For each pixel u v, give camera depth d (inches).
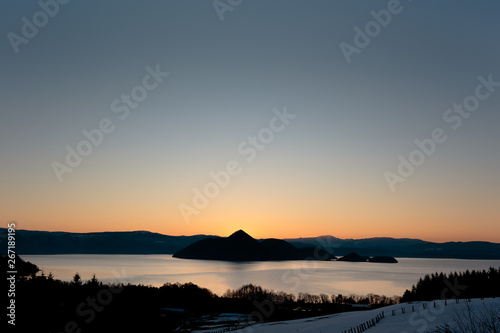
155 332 3777.1
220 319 4842.5
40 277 4579.2
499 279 4375.0
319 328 2775.6
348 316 3634.4
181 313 5049.2
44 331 3206.2
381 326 2285.9
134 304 4505.4
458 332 583.5
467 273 4970.5
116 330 3713.1
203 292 6865.2
